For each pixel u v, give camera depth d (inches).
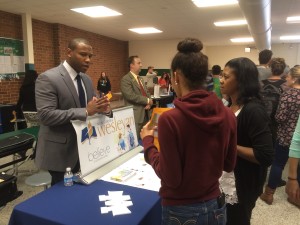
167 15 258.1
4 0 203.2
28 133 128.3
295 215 96.1
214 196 38.6
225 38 433.7
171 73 38.5
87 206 49.8
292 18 280.8
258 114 48.9
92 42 372.8
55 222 44.9
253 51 528.1
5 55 239.3
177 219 37.0
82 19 277.9
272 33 396.8
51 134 66.6
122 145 74.4
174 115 34.5
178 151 34.6
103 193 55.0
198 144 35.0
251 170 52.0
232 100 54.7
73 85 68.7
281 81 105.3
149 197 53.2
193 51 36.6
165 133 34.1
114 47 435.8
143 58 464.1
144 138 42.5
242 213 53.1
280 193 112.0
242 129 50.4
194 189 36.4
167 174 34.8
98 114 65.3
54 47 303.1
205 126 34.2
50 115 62.2
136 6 223.6
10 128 196.1
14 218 49.0
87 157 61.1
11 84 246.8
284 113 94.9
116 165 68.4
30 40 257.6
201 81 36.5
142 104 136.9
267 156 48.0
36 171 133.7
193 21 288.0
